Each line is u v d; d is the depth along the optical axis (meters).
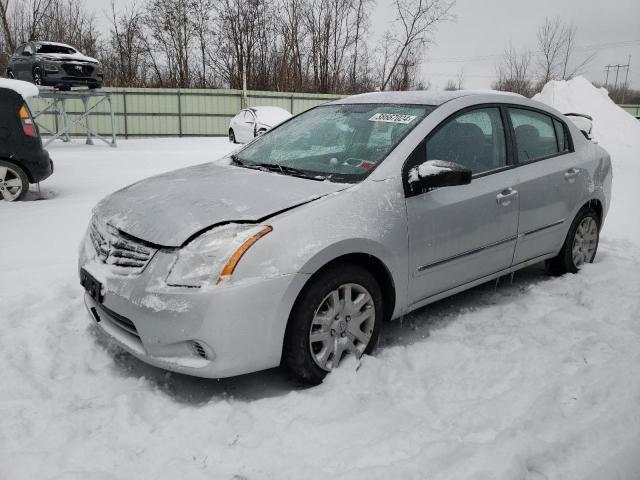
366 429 2.55
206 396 2.93
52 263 4.85
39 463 2.32
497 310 3.99
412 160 3.36
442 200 3.41
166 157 14.65
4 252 5.16
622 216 7.59
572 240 4.57
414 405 2.81
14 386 2.91
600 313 3.86
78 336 3.50
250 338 2.69
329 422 2.60
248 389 2.99
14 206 7.25
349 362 3.06
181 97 26.59
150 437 2.53
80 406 2.77
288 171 3.51
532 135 4.25
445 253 3.47
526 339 3.48
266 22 32.91
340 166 3.42
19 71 18.50
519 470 2.23
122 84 31.95
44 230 6.00
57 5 31.09
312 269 2.79
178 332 2.64
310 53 34.03
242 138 20.52
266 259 2.69
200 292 2.61
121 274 2.86
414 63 35.69
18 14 29.48
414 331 3.70
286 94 28.44
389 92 4.20
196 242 2.71
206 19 32.69
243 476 2.25
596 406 2.71
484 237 3.71
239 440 2.51
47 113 24.42
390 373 3.08
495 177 3.80
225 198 3.03
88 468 2.32
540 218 4.15
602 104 16.12
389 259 3.14
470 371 3.12
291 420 2.63
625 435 2.50
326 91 34.38
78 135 25.20
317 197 3.02
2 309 3.78
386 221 3.11
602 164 4.79
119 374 3.12
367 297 3.12
